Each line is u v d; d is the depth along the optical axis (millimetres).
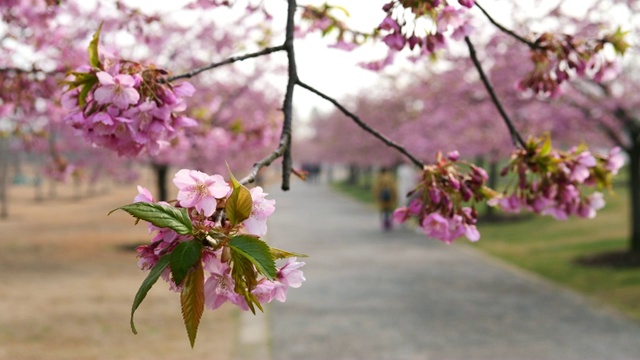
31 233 17969
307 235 17828
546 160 2119
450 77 13430
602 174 2256
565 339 6887
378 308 8500
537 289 9766
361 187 47750
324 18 2695
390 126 23672
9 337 6977
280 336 7047
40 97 4148
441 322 7715
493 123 13359
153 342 6789
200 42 12352
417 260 12984
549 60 2404
